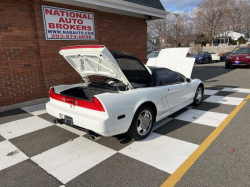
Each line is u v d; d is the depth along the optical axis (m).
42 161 2.99
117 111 3.01
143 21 9.05
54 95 3.74
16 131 4.07
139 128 3.53
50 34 5.90
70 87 4.18
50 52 6.00
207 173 2.62
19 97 5.57
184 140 3.55
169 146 3.35
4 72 5.21
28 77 5.67
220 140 3.50
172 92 4.25
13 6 5.14
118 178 2.57
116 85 4.09
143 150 3.24
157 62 5.80
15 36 5.27
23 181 2.55
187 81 4.76
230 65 14.52
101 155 3.12
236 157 2.96
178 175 2.60
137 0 7.54
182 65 5.42
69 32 6.33
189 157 3.00
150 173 2.66
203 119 4.53
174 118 4.64
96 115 3.00
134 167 2.80
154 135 3.78
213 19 48.56
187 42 51.94
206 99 6.19
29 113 5.13
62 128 4.20
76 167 2.83
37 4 5.52
